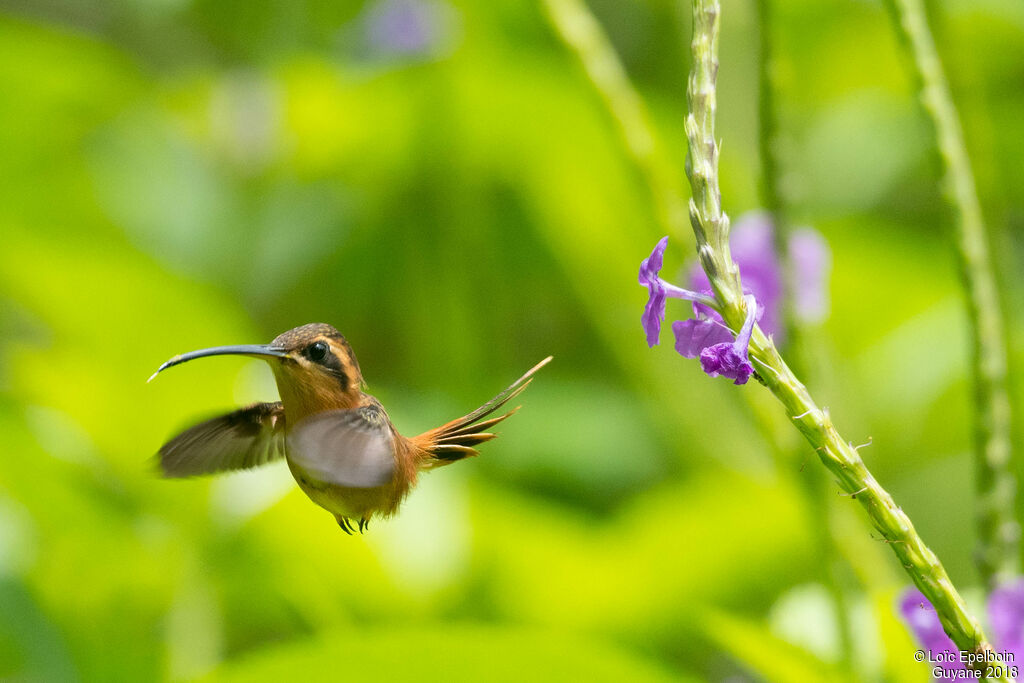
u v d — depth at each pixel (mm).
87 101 13930
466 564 9445
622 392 13375
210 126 14492
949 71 7121
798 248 6504
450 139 12086
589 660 5758
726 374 3221
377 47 14836
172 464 5277
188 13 15711
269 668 5805
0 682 8969
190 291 9969
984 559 5301
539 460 12562
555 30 7102
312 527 9117
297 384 4641
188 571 9320
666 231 7043
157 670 9273
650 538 9406
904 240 13953
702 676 9703
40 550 9320
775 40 5902
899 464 11867
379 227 13734
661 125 12750
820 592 7941
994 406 5301
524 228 13812
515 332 14078
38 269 9766
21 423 9352
